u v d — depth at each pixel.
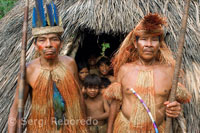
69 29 3.16
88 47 4.54
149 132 2.21
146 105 2.21
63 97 2.21
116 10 3.19
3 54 3.56
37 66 2.21
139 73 2.28
